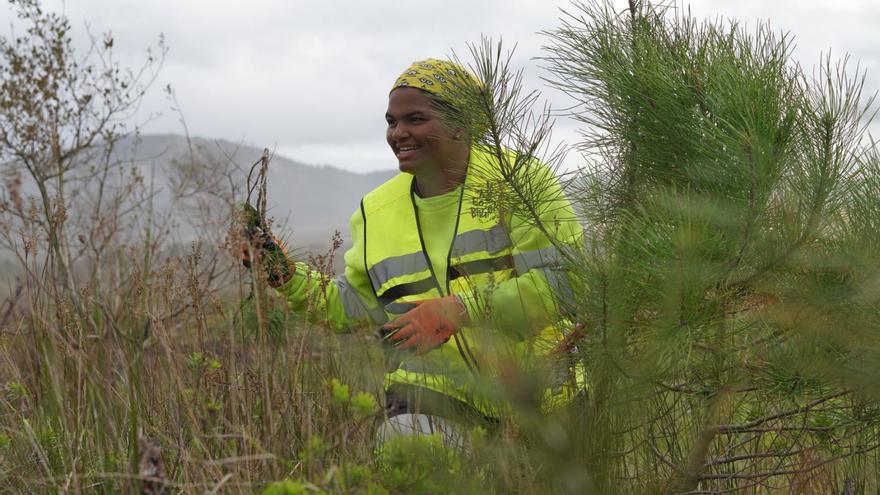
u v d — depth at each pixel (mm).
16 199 2158
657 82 1946
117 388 2211
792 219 1797
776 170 1788
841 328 1837
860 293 1799
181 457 1964
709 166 1886
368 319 2602
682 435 2135
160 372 2227
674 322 1771
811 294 1813
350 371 2133
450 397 2215
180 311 2201
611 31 2088
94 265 2156
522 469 1845
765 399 2014
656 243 1762
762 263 1805
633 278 1824
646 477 2049
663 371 1864
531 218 2178
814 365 1855
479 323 1958
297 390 2070
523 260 2332
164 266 2213
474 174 2330
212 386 2172
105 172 3764
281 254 2471
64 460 2121
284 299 2143
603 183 2143
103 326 2133
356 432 2018
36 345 2271
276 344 2094
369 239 2729
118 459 1993
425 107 2523
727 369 1898
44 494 2148
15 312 2545
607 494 1885
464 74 2107
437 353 2285
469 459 1847
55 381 2158
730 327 1889
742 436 2234
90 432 2162
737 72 1898
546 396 1841
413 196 2688
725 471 2230
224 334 2150
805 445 2119
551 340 2021
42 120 4180
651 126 1990
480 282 2465
